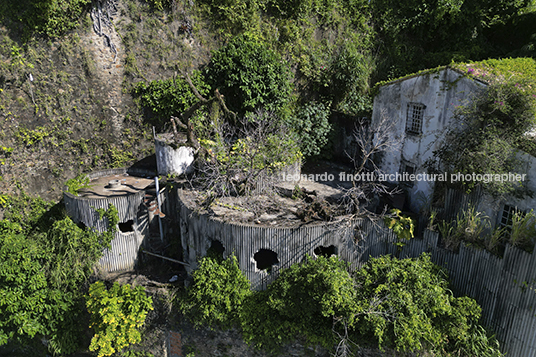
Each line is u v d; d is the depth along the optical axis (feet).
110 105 56.95
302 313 38.32
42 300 45.68
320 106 63.87
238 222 40.47
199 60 60.34
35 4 49.73
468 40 68.85
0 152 51.93
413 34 71.31
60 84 53.78
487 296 35.06
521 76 39.47
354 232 39.22
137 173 57.77
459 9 66.39
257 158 47.55
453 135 40.78
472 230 36.04
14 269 44.57
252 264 40.47
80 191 50.16
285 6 63.82
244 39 59.21
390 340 34.55
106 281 46.78
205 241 42.32
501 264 33.37
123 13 55.67
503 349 34.19
